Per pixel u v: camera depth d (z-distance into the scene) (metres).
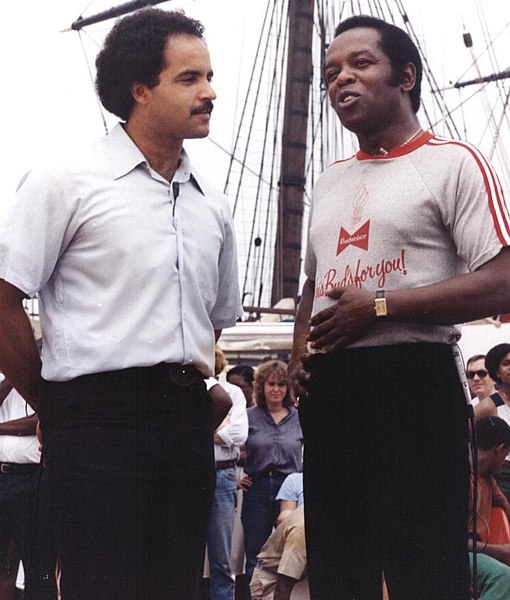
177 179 2.89
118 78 2.87
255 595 6.06
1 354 2.80
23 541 5.96
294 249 19.19
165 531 2.74
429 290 2.72
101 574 2.66
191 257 2.85
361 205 2.90
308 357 2.97
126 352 2.71
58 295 2.79
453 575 2.74
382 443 2.79
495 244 2.70
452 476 2.77
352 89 2.91
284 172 19.33
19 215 2.73
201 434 2.81
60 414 2.72
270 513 7.78
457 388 2.82
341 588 2.86
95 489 2.66
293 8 19.64
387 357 2.79
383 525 2.79
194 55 2.86
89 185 2.77
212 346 2.90
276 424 7.90
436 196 2.79
